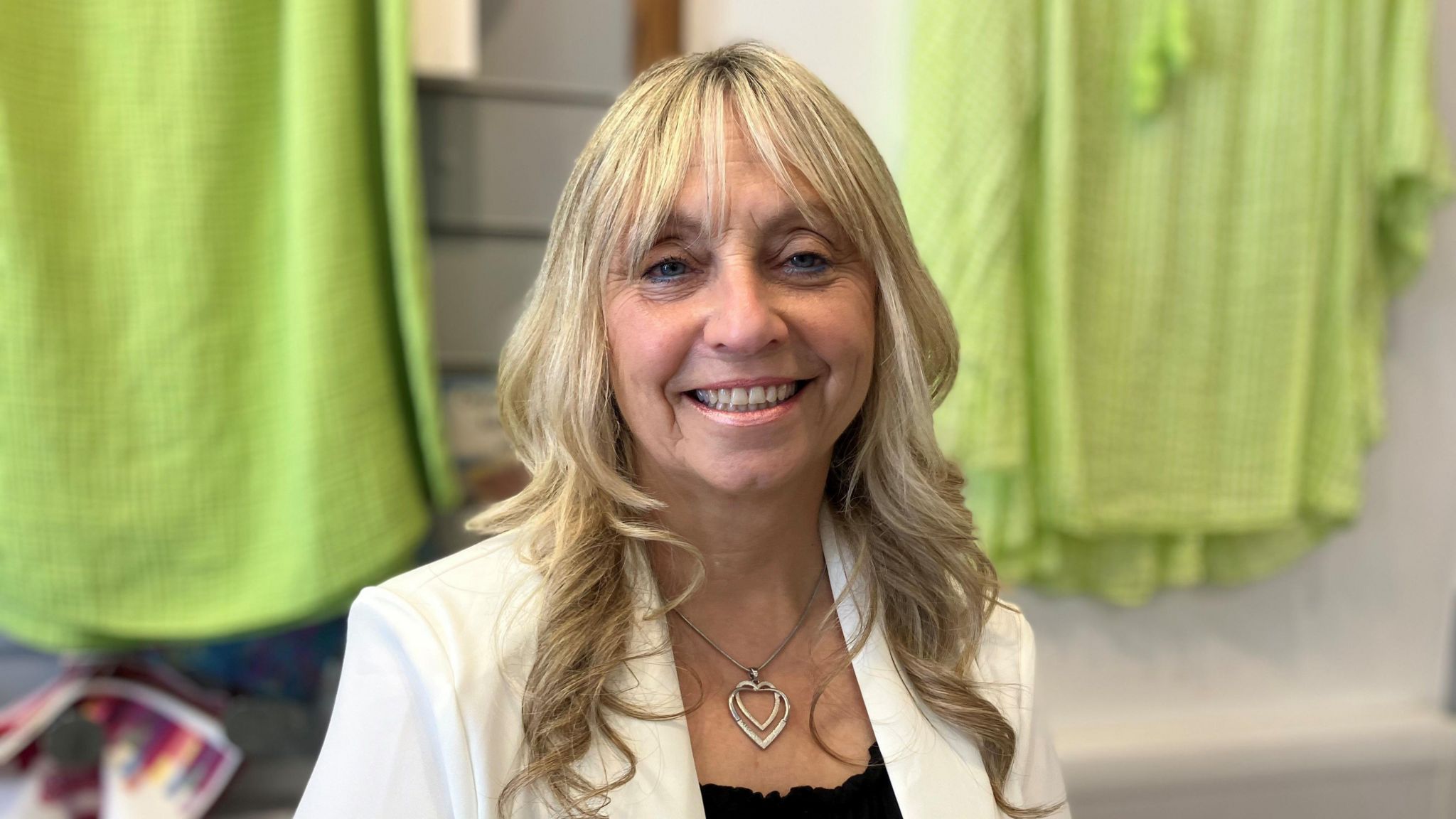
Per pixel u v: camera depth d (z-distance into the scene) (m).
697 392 0.63
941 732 0.71
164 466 1.02
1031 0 1.10
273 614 1.04
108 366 1.00
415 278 1.04
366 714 0.62
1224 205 1.20
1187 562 1.30
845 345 0.63
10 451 0.97
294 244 1.01
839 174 0.62
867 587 0.73
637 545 0.68
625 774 0.61
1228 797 1.41
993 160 1.11
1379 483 1.45
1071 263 1.15
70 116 0.97
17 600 1.00
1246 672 1.46
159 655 1.15
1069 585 1.32
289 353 1.03
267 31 1.01
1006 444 1.14
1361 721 1.46
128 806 1.08
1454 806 1.47
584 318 0.64
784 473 0.63
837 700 0.71
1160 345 1.21
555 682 0.61
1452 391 1.45
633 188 0.61
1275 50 1.17
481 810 0.59
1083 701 1.41
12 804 1.09
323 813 0.60
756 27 1.23
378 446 1.03
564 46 1.21
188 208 1.00
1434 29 1.33
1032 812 0.71
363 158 1.03
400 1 1.00
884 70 1.25
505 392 0.71
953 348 0.72
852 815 0.65
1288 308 1.22
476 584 0.67
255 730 1.12
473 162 1.20
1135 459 1.22
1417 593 1.48
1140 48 1.14
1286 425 1.24
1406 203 1.27
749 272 0.60
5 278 0.95
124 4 0.98
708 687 0.69
